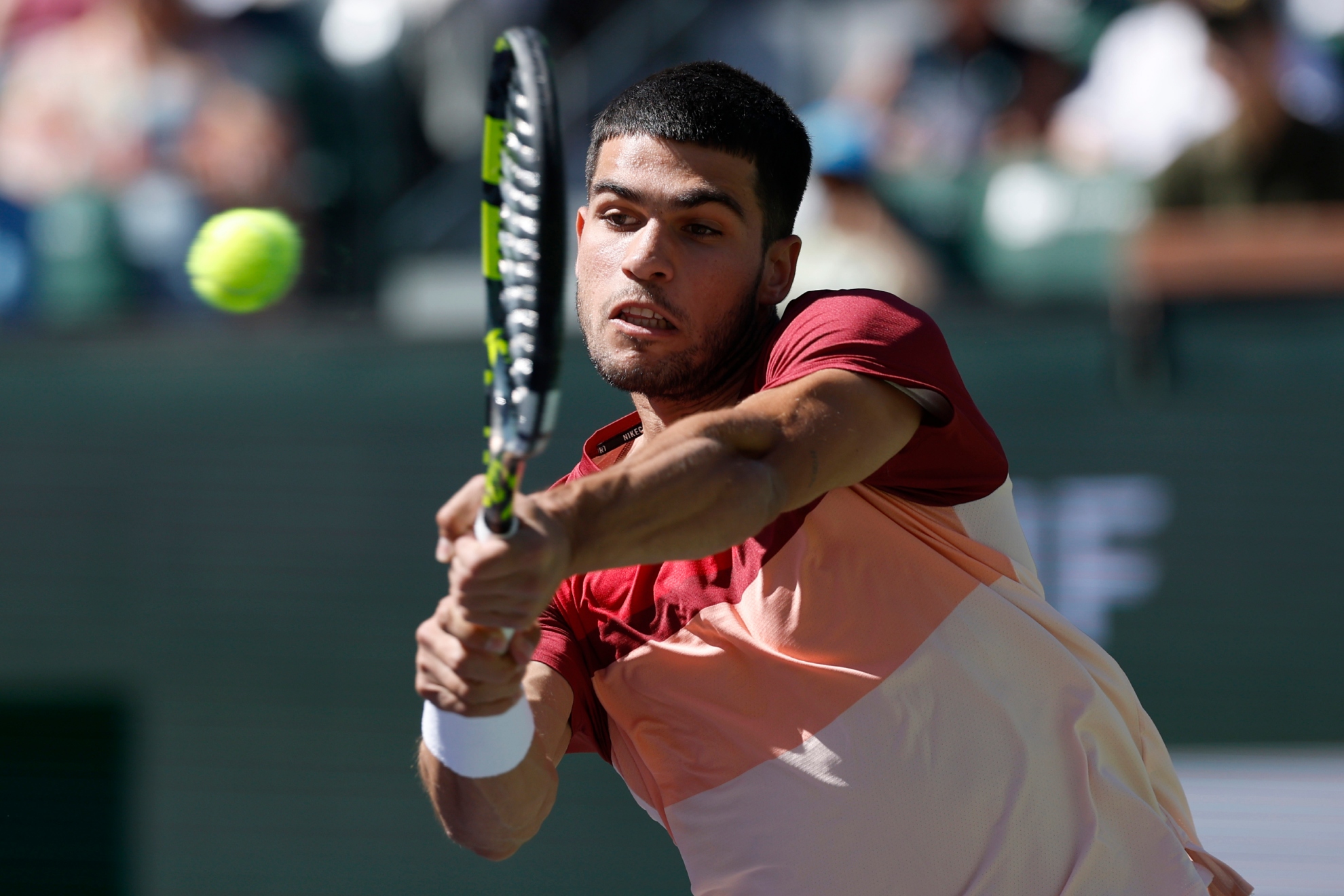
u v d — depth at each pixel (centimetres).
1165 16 2103
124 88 2369
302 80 2403
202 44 2388
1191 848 782
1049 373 1725
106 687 1827
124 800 1772
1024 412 1722
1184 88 2061
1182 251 1731
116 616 1848
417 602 1808
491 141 623
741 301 714
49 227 2339
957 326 1761
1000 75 2267
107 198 2338
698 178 692
